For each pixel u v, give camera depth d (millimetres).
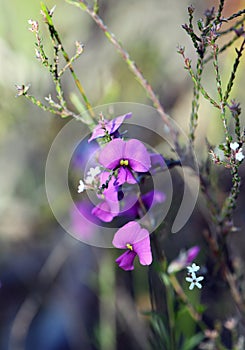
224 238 387
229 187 484
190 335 418
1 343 515
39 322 520
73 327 511
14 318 527
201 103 530
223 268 406
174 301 396
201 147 490
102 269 486
